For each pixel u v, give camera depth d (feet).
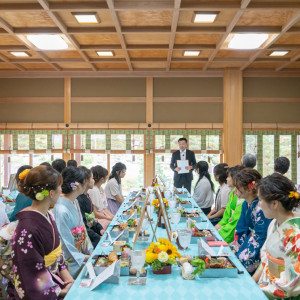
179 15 13.09
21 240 5.17
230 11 12.59
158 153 22.98
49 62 19.56
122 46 16.48
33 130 22.80
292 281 4.95
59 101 22.85
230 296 4.93
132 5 12.03
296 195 5.23
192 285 5.31
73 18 13.42
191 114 22.68
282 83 22.44
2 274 5.77
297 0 11.69
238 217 8.96
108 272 5.34
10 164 23.26
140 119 22.80
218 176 12.74
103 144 22.89
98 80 22.81
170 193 14.47
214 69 22.03
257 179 7.30
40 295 5.12
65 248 7.20
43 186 5.43
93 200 12.37
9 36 15.64
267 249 5.61
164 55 18.84
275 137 22.48
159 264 5.66
